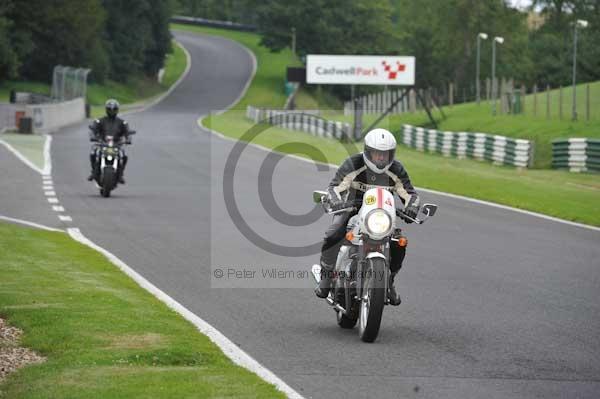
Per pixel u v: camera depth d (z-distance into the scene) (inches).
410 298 1167.6
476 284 1270.9
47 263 1301.7
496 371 824.3
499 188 2738.7
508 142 3848.4
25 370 768.3
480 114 5679.1
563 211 2209.6
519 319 1053.2
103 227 1769.2
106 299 1058.1
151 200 2239.2
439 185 2834.6
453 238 1732.3
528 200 2432.3
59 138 4699.8
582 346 925.2
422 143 4800.7
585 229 1927.9
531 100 5885.8
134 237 1648.6
